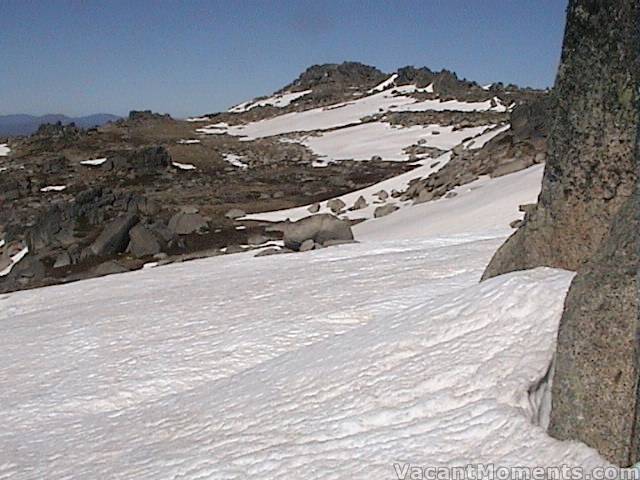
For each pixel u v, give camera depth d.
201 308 14.60
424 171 39.56
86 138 73.06
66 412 10.11
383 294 12.95
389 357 7.46
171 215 36.31
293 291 14.90
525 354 6.29
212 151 65.94
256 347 11.30
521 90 89.81
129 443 8.12
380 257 17.77
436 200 30.72
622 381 4.88
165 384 10.62
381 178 49.53
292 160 61.41
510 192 25.62
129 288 19.08
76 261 28.70
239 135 82.06
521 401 5.77
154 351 12.04
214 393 9.14
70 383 11.20
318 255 19.89
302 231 24.11
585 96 7.52
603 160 7.45
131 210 36.12
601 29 7.26
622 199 7.34
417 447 5.61
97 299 18.28
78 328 14.45
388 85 103.69
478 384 6.21
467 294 7.96
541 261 8.05
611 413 4.87
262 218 36.22
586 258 7.61
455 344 7.04
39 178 52.62
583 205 7.63
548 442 5.11
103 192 36.41
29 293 20.25
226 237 31.73
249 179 51.31
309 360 8.77
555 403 5.24
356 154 63.00
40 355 13.05
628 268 5.13
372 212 34.47
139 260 28.20
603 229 7.50
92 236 31.72
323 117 88.50
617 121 7.32
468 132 66.62
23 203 44.12
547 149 8.11
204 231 33.03
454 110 80.00
